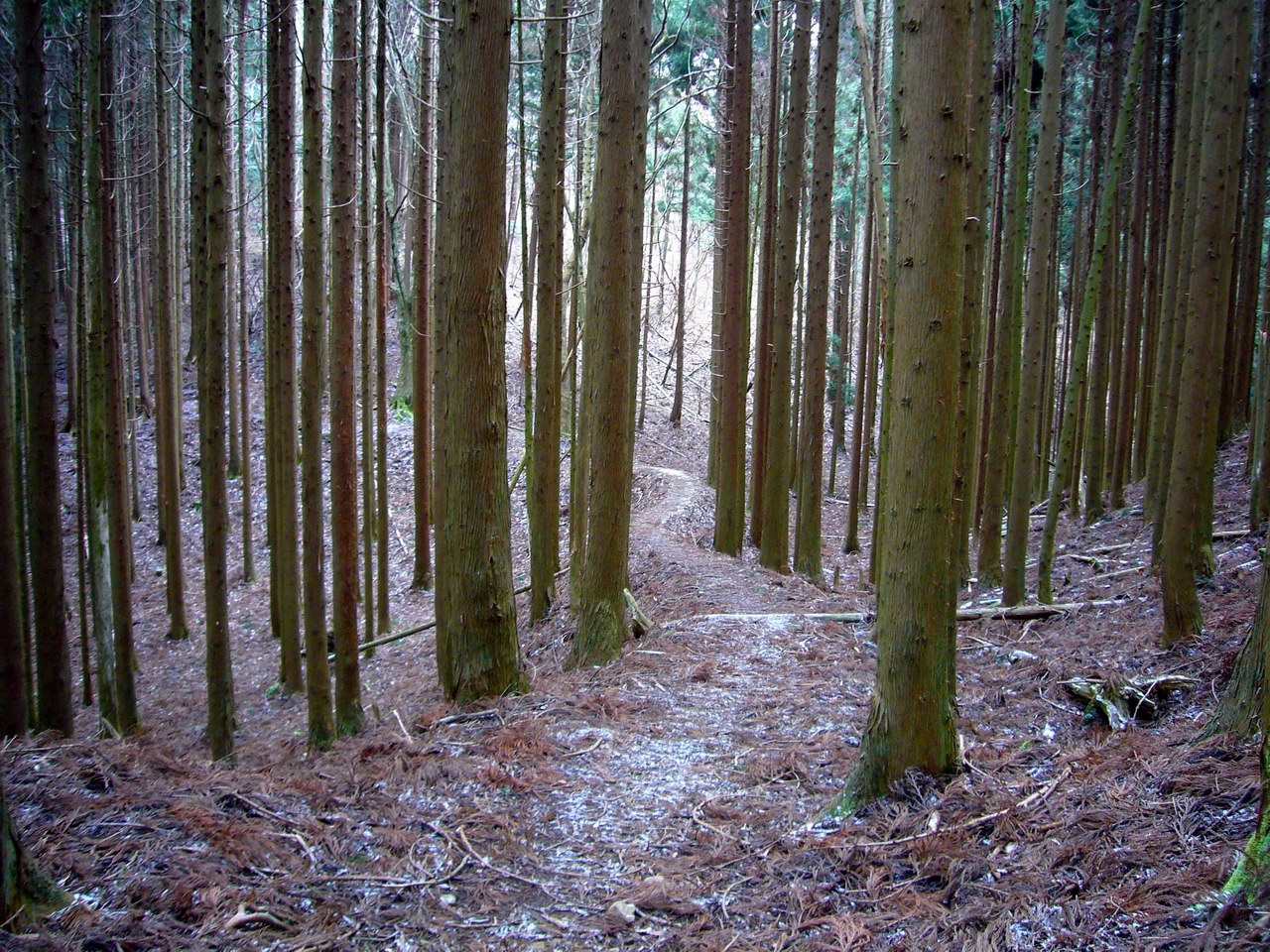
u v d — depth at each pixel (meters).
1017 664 6.80
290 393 8.26
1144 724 5.04
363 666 11.25
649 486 21.80
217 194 6.38
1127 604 7.85
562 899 3.62
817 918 3.32
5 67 9.31
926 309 3.99
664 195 33.50
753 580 11.32
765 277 14.24
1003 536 13.77
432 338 14.53
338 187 6.87
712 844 4.12
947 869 3.47
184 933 2.99
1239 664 4.14
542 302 9.74
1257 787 3.39
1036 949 2.80
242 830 3.74
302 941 3.11
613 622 7.93
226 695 6.89
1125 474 15.40
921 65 3.88
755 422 14.73
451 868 3.82
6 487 4.98
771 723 5.92
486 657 6.66
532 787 4.74
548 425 10.13
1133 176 14.27
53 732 5.34
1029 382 8.44
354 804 4.38
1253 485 9.16
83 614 9.77
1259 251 13.38
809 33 11.39
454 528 6.64
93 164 7.77
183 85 14.41
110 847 3.42
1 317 5.09
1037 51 15.06
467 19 6.03
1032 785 4.16
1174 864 3.07
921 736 4.20
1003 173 14.14
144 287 21.52
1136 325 13.77
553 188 9.38
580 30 15.50
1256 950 2.41
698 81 23.14
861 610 9.70
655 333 34.81
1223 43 5.98
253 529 17.73
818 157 11.55
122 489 7.67
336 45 6.87
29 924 2.83
